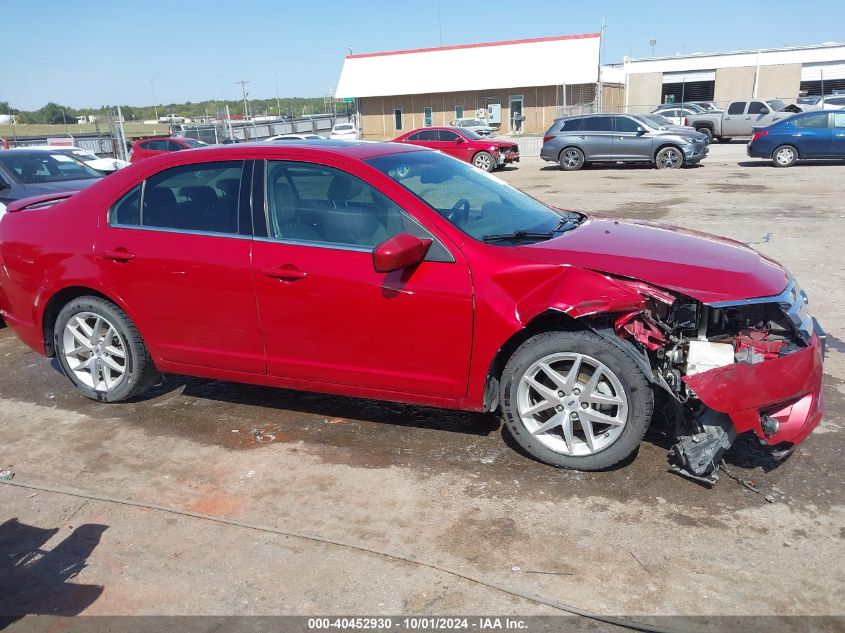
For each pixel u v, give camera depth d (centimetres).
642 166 2192
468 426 421
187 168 425
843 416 415
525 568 293
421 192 384
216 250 404
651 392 341
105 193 446
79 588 291
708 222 1065
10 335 632
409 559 301
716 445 338
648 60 4481
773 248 861
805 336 342
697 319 350
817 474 354
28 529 333
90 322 460
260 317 399
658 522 320
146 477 377
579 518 325
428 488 356
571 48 4438
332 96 5597
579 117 2152
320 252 382
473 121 3625
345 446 403
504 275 350
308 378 403
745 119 2906
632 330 333
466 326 356
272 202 399
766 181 1584
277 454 396
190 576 296
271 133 4528
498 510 334
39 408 470
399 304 365
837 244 872
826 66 4081
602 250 360
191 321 420
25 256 461
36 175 910
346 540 316
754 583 279
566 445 360
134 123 6638
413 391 381
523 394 363
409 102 4856
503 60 4572
